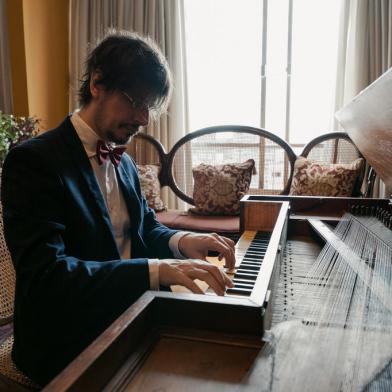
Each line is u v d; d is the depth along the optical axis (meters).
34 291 0.70
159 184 2.84
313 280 0.83
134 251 1.07
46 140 0.89
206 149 2.86
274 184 2.76
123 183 1.08
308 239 1.30
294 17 3.53
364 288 0.70
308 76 3.58
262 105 3.66
